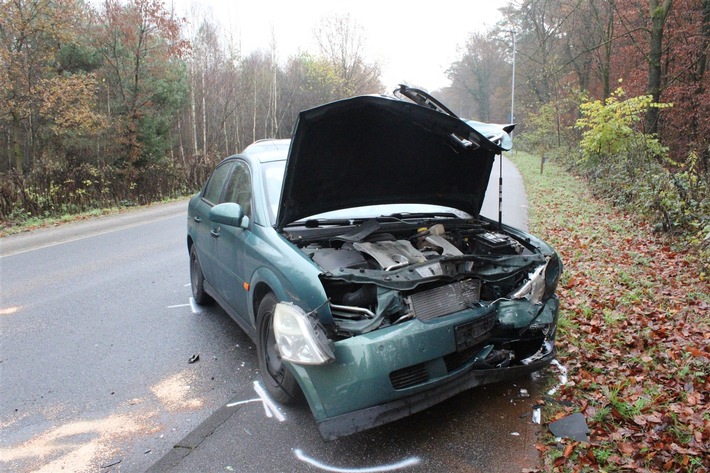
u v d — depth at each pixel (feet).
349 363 9.72
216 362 15.17
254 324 13.44
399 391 9.87
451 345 10.53
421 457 10.21
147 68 86.63
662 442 9.95
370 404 9.73
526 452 10.19
